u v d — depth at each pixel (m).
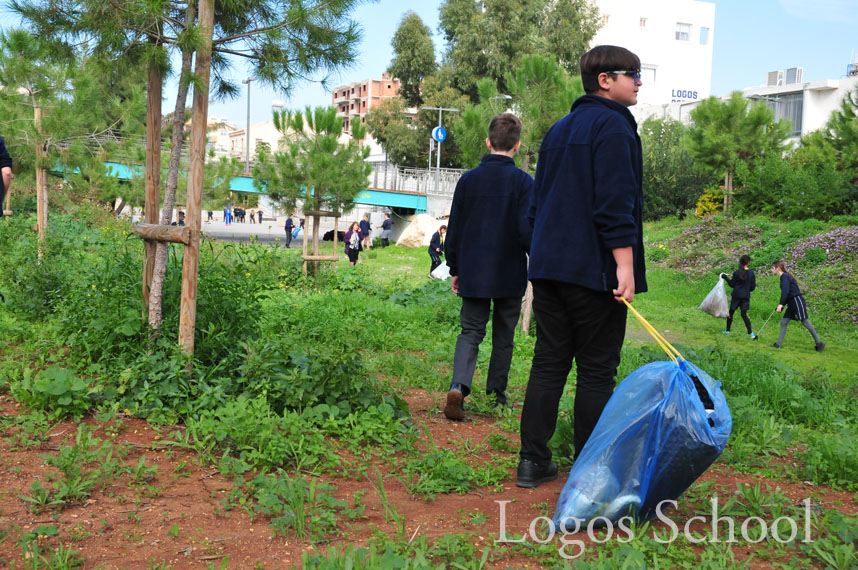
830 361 11.95
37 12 4.78
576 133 3.29
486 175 5.11
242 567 2.47
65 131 12.52
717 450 2.96
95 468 3.31
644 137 37.56
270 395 4.42
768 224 25.16
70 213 23.38
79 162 13.36
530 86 9.96
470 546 2.66
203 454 3.59
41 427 3.88
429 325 9.94
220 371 4.70
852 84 35.88
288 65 5.13
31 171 13.27
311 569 2.34
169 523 2.82
